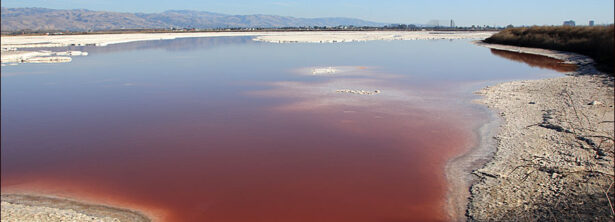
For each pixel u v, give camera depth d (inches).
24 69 1167.0
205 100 719.7
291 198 342.0
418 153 440.1
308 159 426.6
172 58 1515.7
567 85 777.6
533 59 1406.3
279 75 1027.3
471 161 411.8
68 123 569.0
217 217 311.9
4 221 289.7
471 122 550.9
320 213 318.3
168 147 465.4
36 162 417.7
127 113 625.6
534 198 317.4
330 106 658.8
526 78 949.8
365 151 448.8
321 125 548.7
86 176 383.6
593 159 379.6
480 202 323.3
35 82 933.8
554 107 596.7
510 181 353.7
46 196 340.2
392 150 450.9
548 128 494.3
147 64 1307.8
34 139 495.2
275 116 599.5
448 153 438.0
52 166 407.5
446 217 309.4
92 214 309.9
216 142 482.3
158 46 2256.4
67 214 305.9
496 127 519.5
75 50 1900.8
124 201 335.3
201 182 372.2
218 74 1060.5
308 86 852.6
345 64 1264.8
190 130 531.8
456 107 641.6
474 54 1636.3
